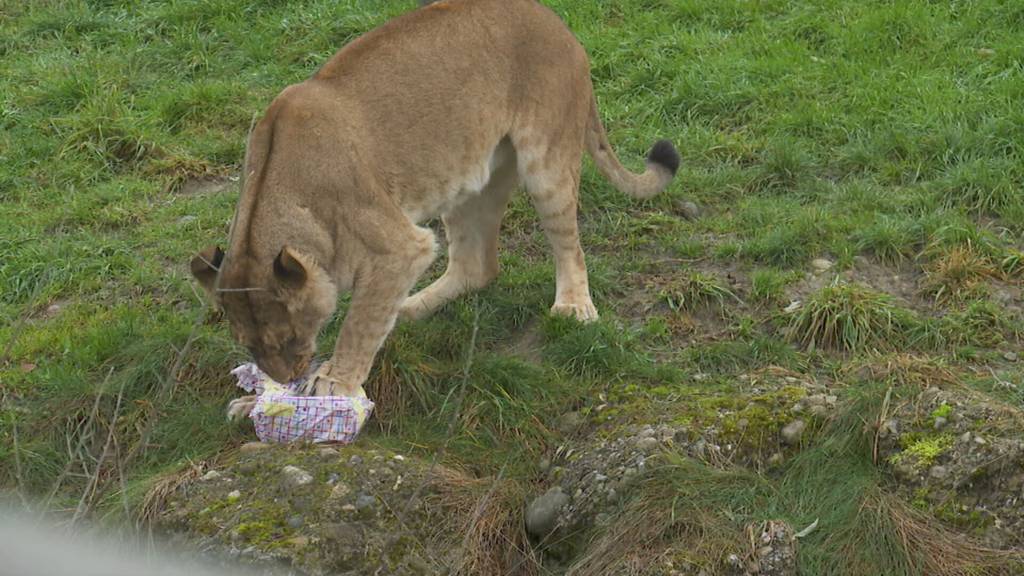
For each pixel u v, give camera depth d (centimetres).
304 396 972
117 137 1423
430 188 1027
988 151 1288
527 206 1293
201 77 1576
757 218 1243
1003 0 1546
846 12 1579
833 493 895
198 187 1386
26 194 1360
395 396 1039
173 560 895
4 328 1160
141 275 1210
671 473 902
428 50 1028
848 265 1162
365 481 923
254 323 935
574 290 1127
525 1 1095
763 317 1116
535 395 1039
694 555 852
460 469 976
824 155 1338
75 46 1661
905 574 846
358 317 984
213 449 1001
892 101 1389
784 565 843
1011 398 969
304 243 946
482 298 1153
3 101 1509
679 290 1141
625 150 1384
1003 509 856
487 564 904
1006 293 1116
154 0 1756
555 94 1085
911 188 1266
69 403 1045
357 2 1667
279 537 881
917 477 887
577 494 924
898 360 993
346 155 968
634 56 1538
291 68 1577
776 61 1480
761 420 946
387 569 878
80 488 995
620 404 1016
